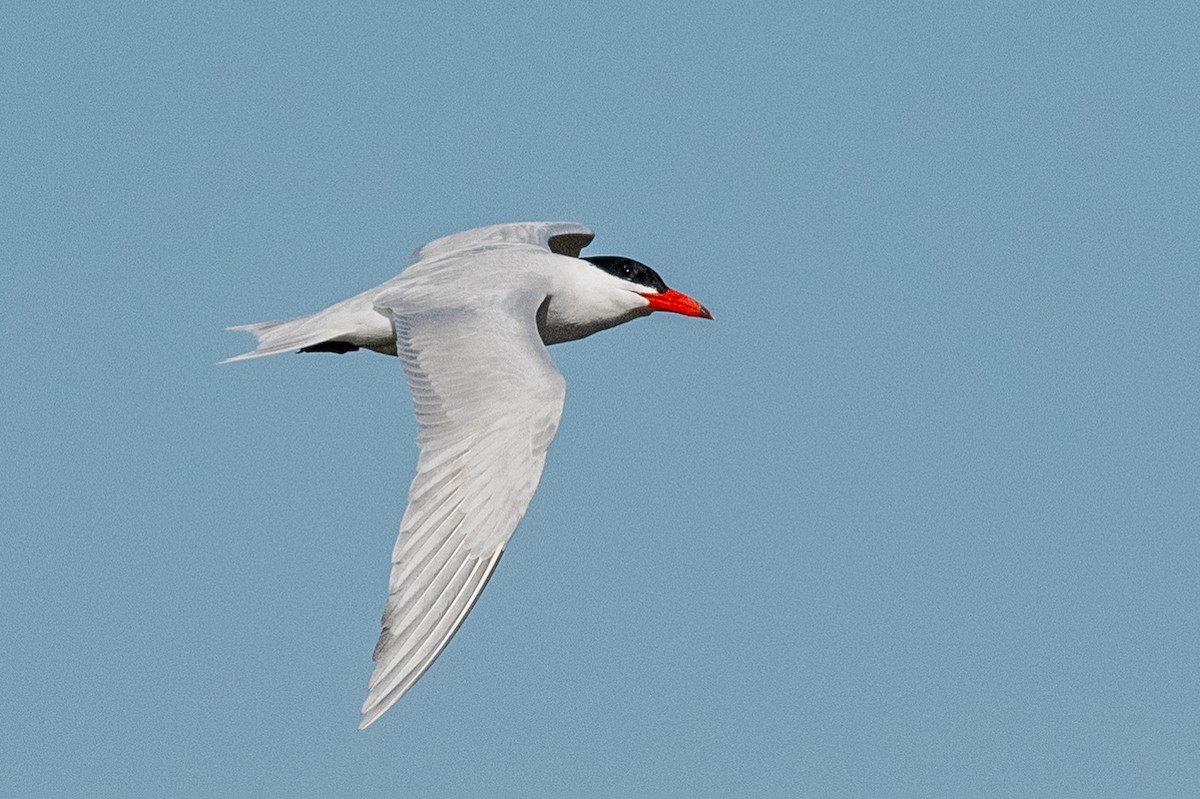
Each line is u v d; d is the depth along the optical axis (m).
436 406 13.99
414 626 12.73
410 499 13.38
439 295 15.90
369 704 12.46
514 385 13.84
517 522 13.09
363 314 16.61
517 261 17.48
